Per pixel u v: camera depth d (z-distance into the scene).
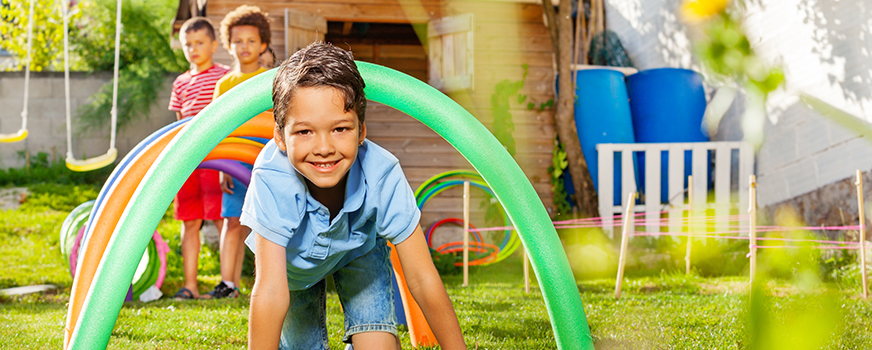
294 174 1.45
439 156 6.44
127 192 1.75
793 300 0.37
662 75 6.26
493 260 5.43
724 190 5.93
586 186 6.20
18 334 2.82
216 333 2.84
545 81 6.34
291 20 6.04
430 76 6.10
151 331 2.90
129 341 2.69
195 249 4.18
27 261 5.62
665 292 4.02
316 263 1.61
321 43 1.32
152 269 4.20
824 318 0.36
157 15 13.82
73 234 3.83
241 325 3.03
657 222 6.09
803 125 4.96
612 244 5.87
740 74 0.34
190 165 1.39
